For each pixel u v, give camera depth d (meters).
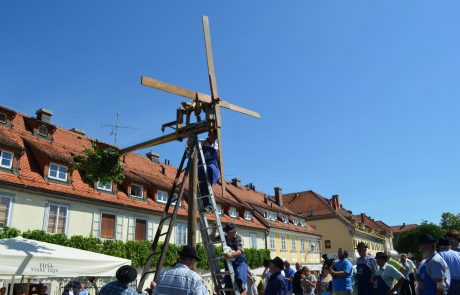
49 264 9.73
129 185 29.38
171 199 7.90
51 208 23.33
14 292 19.58
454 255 6.82
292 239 51.59
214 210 7.02
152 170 36.88
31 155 24.75
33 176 23.33
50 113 29.59
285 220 53.88
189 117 8.14
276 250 46.66
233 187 52.34
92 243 24.48
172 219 7.39
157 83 7.31
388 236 103.44
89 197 25.22
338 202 76.94
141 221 29.05
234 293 6.27
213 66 8.25
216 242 6.89
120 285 5.53
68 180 25.22
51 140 28.20
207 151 7.91
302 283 13.69
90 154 9.24
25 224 21.77
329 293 13.80
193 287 4.86
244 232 40.94
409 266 11.91
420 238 6.76
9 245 9.79
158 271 7.13
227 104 8.23
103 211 26.33
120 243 26.33
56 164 24.86
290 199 73.94
